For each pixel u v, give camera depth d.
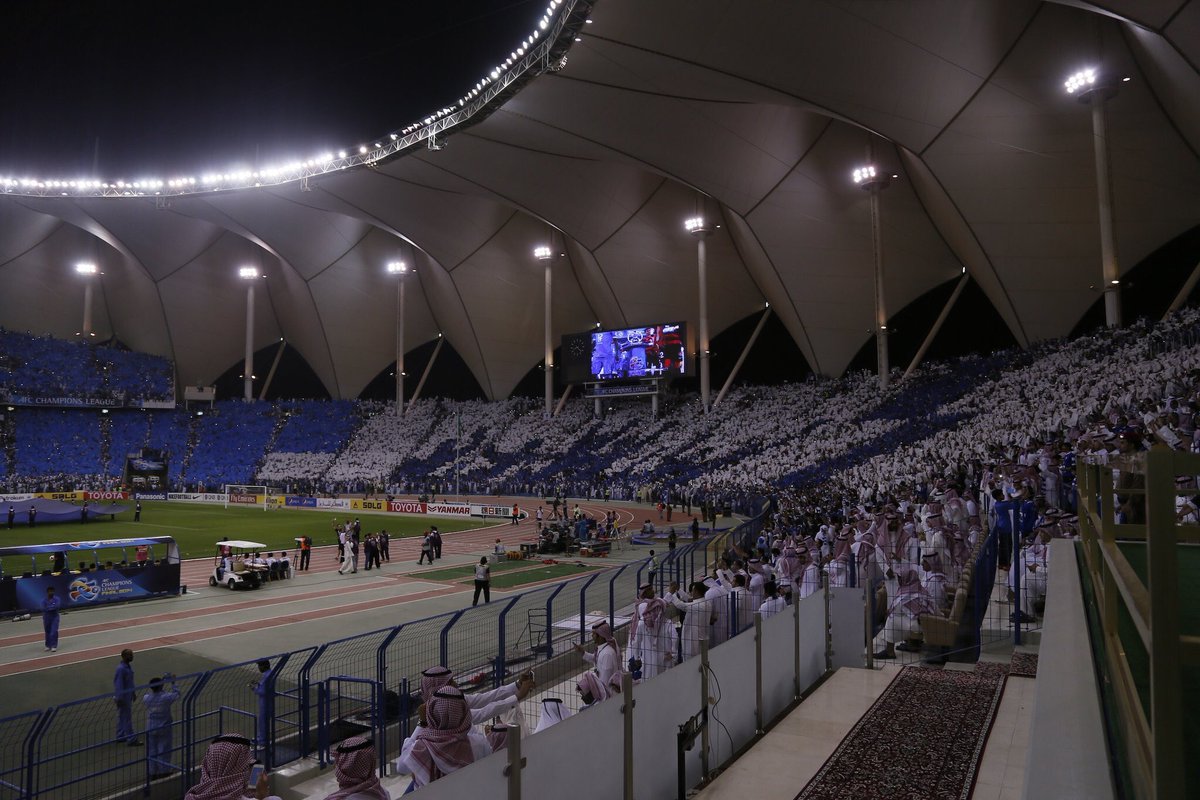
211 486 81.00
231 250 83.06
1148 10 26.31
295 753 10.70
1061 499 17.41
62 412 82.12
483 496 71.25
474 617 17.86
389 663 14.33
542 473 70.75
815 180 51.38
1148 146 38.25
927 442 37.50
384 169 58.94
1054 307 49.16
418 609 22.75
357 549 30.89
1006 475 18.80
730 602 10.88
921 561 11.72
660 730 6.24
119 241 75.69
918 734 6.73
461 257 73.25
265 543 40.06
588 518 43.16
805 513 28.69
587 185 58.56
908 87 36.44
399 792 8.98
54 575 22.80
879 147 47.94
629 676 5.83
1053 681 2.92
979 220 45.59
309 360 93.38
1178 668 1.48
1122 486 6.86
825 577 10.05
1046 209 43.62
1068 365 37.88
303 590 26.39
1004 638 9.95
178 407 89.69
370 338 89.12
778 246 57.50
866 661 9.90
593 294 76.62
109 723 12.19
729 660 7.37
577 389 84.31
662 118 44.88
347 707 12.39
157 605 23.73
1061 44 33.56
